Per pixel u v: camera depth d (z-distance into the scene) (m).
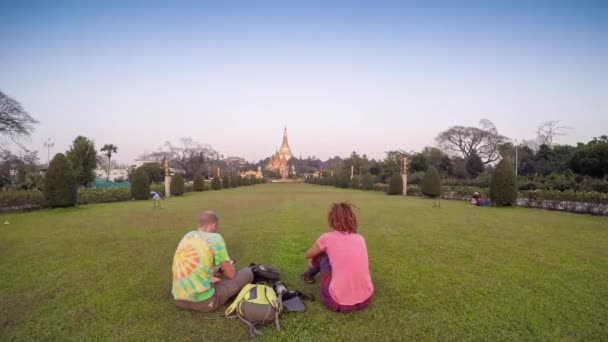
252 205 13.95
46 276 3.97
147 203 15.98
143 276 3.97
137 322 2.72
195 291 2.76
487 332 2.57
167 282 3.74
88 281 3.78
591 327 2.65
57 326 2.66
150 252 5.27
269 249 5.37
